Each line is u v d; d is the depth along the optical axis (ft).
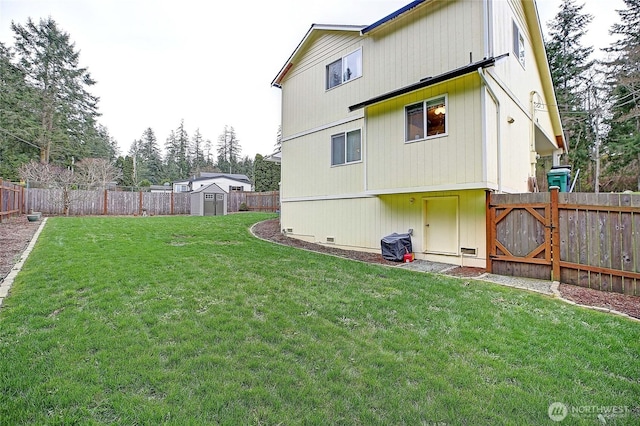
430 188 24.12
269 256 24.47
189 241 30.17
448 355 10.02
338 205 33.86
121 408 7.25
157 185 147.54
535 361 9.68
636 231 15.97
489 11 23.08
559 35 77.05
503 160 24.61
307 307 13.92
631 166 64.44
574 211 18.17
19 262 19.61
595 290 17.08
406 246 26.78
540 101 36.24
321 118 35.96
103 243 26.50
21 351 9.50
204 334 10.96
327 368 9.16
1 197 38.73
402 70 27.81
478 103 21.79
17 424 6.71
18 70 82.74
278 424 6.93
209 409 7.30
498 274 21.17
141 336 10.68
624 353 10.16
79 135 94.48
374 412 7.34
